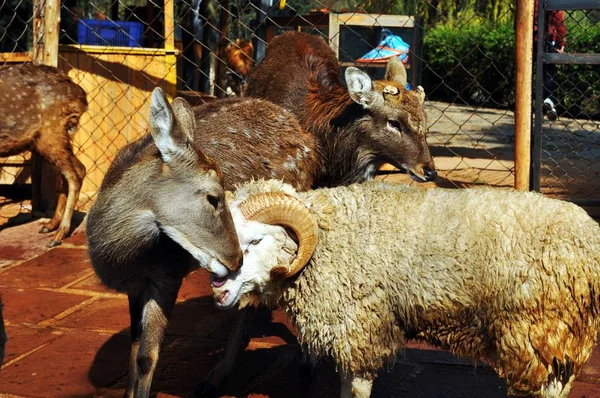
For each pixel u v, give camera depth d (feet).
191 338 18.04
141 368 13.75
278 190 13.41
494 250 12.28
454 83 61.46
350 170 19.95
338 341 13.04
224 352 15.65
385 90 19.45
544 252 12.12
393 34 33.65
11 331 18.38
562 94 45.44
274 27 38.01
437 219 12.72
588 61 21.85
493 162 33.24
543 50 22.22
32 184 27.63
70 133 25.30
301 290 13.07
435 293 12.57
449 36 61.16
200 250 12.87
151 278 13.84
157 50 28.45
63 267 22.71
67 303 20.15
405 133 19.45
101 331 18.39
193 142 13.10
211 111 16.31
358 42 33.71
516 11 22.22
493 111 54.65
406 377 15.94
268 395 15.37
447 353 16.99
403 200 13.07
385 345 13.12
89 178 28.14
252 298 13.42
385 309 12.91
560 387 12.60
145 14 40.16
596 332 12.62
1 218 27.09
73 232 25.77
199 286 21.20
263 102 17.10
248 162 15.90
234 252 12.69
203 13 44.42
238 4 52.85
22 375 16.10
